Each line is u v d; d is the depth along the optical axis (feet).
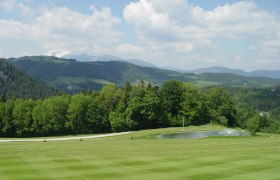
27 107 407.23
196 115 440.86
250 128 321.73
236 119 525.75
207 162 113.50
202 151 143.95
